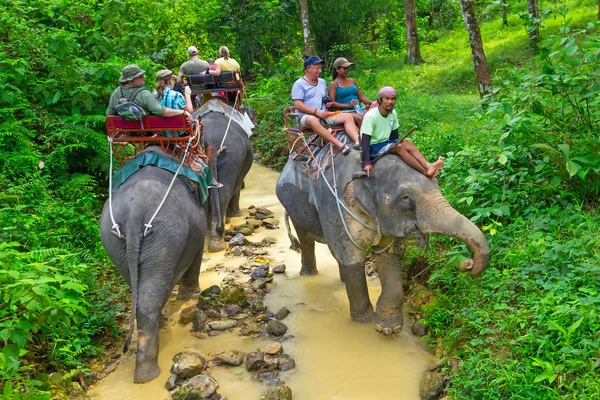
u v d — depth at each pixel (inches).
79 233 266.5
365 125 185.3
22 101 321.4
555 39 222.5
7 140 296.4
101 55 400.5
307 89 226.1
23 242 236.7
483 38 770.8
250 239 306.7
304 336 207.0
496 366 159.5
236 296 230.8
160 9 692.1
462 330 181.8
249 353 190.1
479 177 234.1
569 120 233.5
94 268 244.1
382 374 181.5
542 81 226.8
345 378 180.5
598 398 134.8
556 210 217.2
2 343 173.6
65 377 173.3
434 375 168.4
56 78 341.7
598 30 279.3
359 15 834.8
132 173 202.4
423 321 198.5
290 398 167.9
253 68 800.9
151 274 181.5
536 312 167.8
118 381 183.6
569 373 147.5
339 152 204.1
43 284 167.9
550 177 235.0
